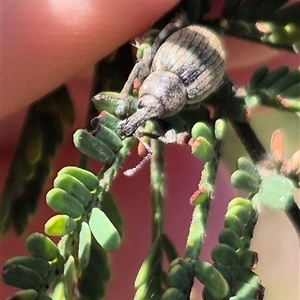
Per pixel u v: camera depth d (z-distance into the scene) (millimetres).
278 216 70
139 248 53
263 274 72
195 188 58
